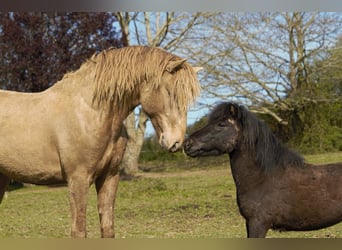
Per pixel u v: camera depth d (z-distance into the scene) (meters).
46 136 5.11
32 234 8.80
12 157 5.23
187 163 27.11
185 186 17.41
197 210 12.11
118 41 20.05
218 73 24.27
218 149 5.67
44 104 5.23
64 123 5.02
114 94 5.04
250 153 5.59
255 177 5.56
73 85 5.21
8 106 5.34
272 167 5.56
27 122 5.19
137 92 5.12
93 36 19.36
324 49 23.55
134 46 5.21
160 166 26.95
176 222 10.41
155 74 4.94
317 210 5.38
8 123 5.23
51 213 12.48
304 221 5.46
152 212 12.07
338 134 25.03
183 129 4.93
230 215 11.12
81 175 4.99
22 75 19.58
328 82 25.33
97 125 4.98
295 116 26.25
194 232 8.90
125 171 24.09
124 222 10.59
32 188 21.00
